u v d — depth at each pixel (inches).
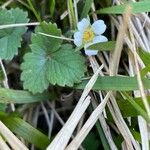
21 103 6.5
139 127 5.8
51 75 6.1
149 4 6.2
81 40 6.3
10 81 7.1
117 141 6.1
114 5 7.1
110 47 6.0
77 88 6.2
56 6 7.1
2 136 5.7
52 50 6.3
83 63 6.2
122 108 6.0
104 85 5.9
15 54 6.4
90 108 6.4
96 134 6.5
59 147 5.5
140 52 6.4
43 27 6.3
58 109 6.9
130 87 5.7
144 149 5.6
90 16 7.0
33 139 5.9
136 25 7.0
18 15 6.6
